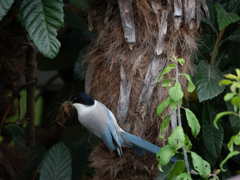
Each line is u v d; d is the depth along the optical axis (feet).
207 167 17.89
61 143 24.76
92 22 22.61
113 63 21.63
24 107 32.76
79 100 21.08
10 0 20.57
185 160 18.30
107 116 20.86
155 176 22.12
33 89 27.94
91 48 22.98
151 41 21.04
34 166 26.86
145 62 21.21
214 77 22.93
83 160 28.32
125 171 22.11
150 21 20.85
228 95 15.57
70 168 24.26
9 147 26.48
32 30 20.63
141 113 21.33
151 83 21.04
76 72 27.91
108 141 20.84
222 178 25.50
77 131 31.68
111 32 21.67
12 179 25.55
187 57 22.12
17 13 24.47
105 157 22.29
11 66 25.53
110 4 21.58
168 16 21.07
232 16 23.04
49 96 38.19
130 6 20.80
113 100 21.83
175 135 17.70
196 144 25.77
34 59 27.12
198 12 21.99
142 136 21.79
